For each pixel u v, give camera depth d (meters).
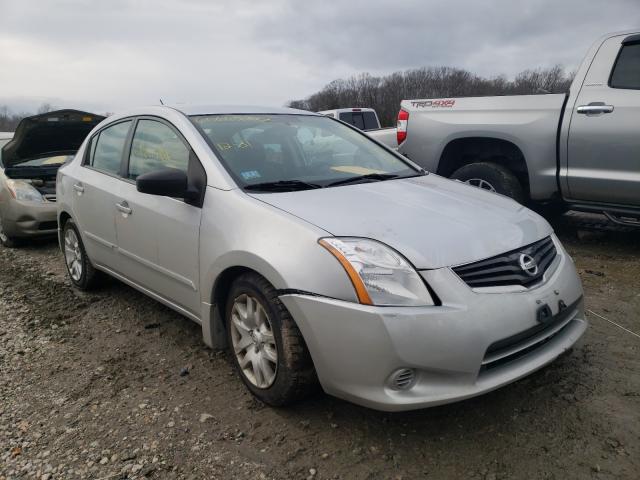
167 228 3.28
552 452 2.43
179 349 3.60
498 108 5.65
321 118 4.22
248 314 2.82
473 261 2.48
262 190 3.01
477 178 5.89
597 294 4.25
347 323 2.32
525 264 2.61
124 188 3.78
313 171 3.46
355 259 2.37
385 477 2.31
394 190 3.19
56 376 3.30
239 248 2.72
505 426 2.62
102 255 4.20
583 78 5.13
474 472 2.33
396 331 2.25
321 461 2.43
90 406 2.95
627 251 5.40
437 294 2.34
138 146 3.84
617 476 2.26
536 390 2.91
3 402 3.03
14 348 3.72
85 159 4.52
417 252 2.43
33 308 4.47
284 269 2.49
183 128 3.43
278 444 2.55
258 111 3.91
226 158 3.20
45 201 6.63
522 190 5.68
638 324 3.67
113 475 2.39
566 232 6.25
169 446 2.57
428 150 6.20
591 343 3.41
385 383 2.30
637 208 4.97
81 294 4.77
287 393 2.63
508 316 2.40
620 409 2.71
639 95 4.77
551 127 5.25
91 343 3.75
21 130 6.74
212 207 2.99
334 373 2.40
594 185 5.08
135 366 3.39
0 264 6.00
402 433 2.60
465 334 2.29
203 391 3.05
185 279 3.22
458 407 2.79
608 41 5.06
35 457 2.54
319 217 2.63
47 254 6.40
